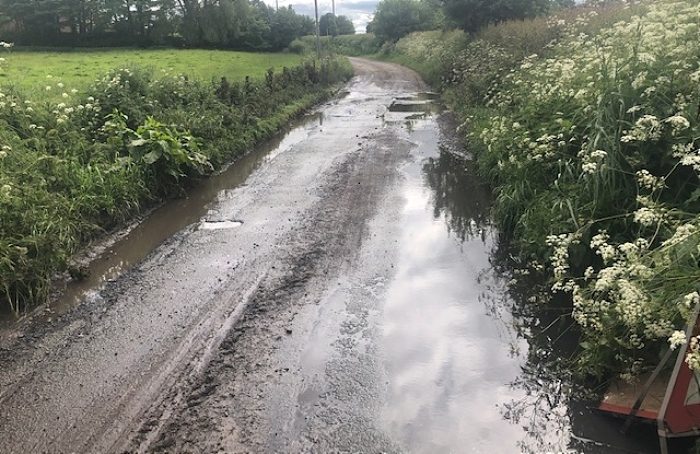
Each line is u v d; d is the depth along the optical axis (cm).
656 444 319
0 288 485
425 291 518
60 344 443
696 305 283
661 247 359
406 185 871
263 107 1482
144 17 4206
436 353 419
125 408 363
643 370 346
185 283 546
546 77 808
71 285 553
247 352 424
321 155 1118
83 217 663
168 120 988
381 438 332
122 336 452
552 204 539
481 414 351
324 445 328
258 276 555
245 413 357
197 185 924
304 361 412
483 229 675
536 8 2353
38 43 3816
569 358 404
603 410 344
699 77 450
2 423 351
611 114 512
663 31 607
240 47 4622
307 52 4138
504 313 474
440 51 2806
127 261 612
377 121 1533
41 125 798
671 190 456
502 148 761
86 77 1526
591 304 369
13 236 537
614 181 473
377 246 625
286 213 754
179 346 434
